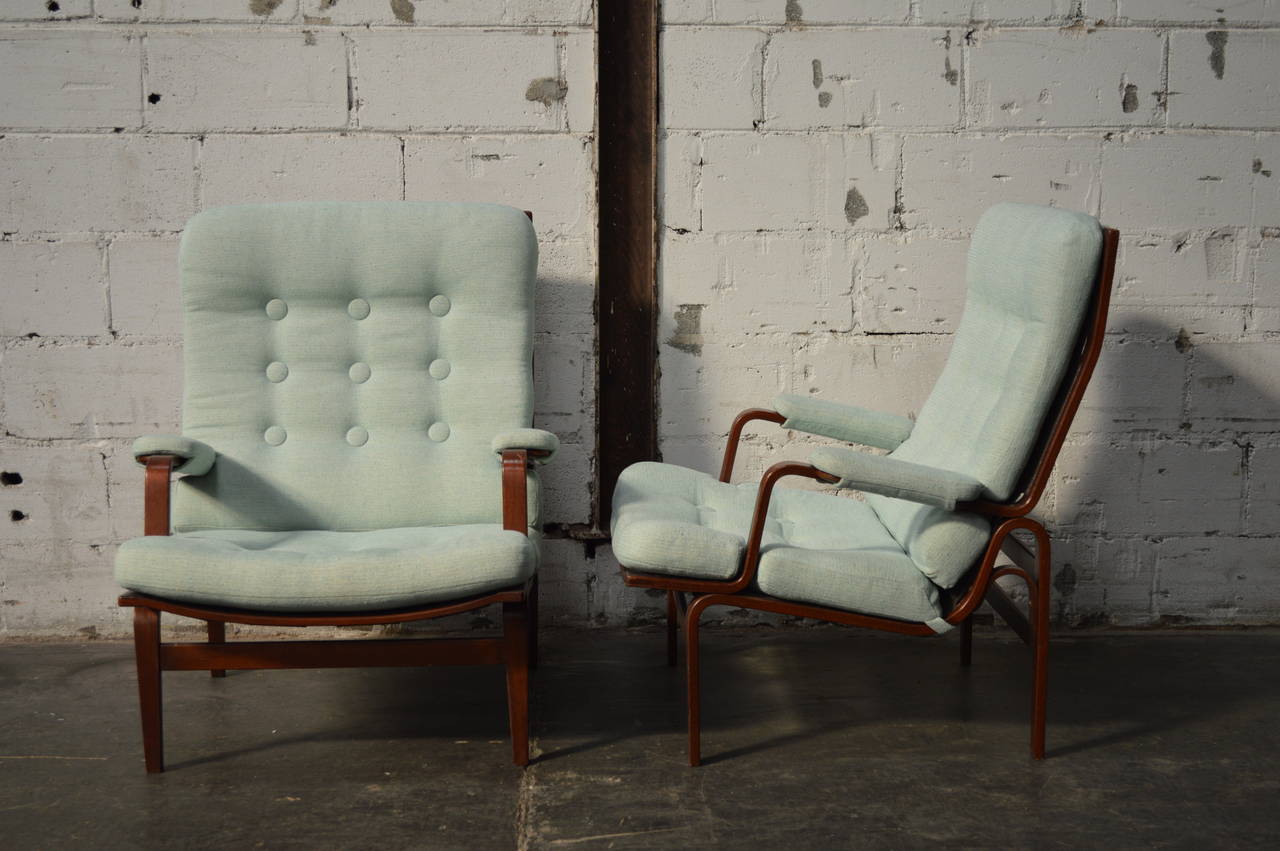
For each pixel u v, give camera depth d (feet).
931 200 9.94
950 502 7.41
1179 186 9.93
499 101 9.73
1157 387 10.18
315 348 8.89
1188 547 10.36
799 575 7.46
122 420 9.97
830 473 7.22
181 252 8.77
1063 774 7.66
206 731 8.30
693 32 9.70
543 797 7.32
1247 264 10.04
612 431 10.30
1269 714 8.63
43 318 9.82
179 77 9.60
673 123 9.82
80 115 9.60
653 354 10.12
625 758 7.86
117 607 10.19
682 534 7.47
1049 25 9.73
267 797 7.32
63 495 10.03
